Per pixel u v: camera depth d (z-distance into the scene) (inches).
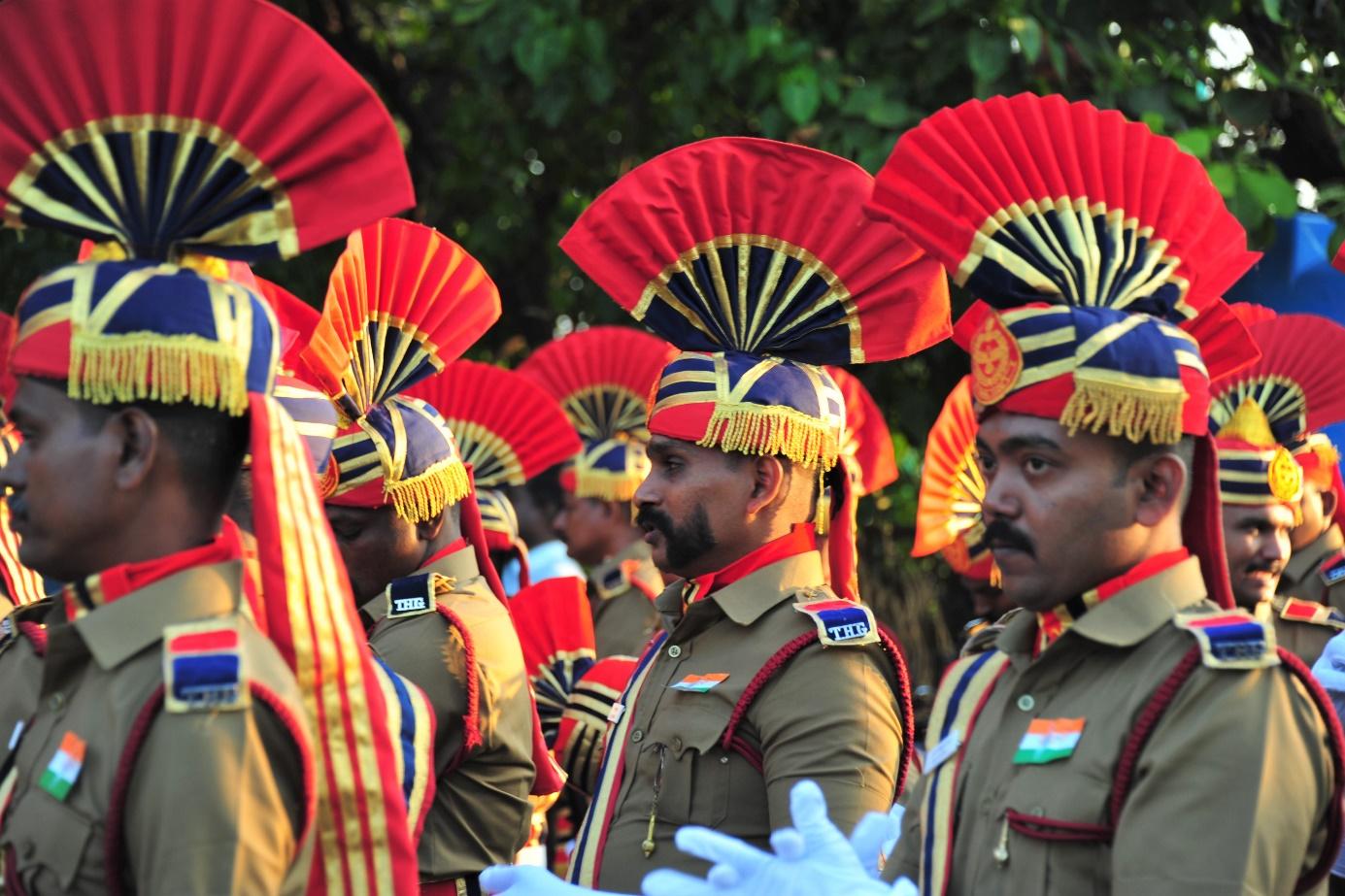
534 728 347.6
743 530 305.6
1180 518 230.5
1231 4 536.7
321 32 723.4
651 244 317.4
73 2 206.1
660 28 653.3
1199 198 246.8
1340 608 482.9
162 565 200.2
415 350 348.2
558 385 630.5
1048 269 232.2
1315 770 208.8
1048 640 226.4
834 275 314.5
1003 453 224.7
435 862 319.9
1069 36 533.0
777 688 293.1
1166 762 203.0
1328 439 480.1
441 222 775.7
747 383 303.4
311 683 199.6
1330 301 532.7
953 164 239.3
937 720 242.1
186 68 209.9
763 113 564.7
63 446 197.5
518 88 685.3
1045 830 211.8
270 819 189.2
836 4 597.6
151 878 184.4
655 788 301.7
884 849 279.6
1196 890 197.8
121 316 195.2
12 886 196.2
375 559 339.6
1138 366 217.3
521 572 502.9
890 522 681.6
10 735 247.0
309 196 216.5
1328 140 557.0
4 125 208.5
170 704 187.8
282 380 280.4
